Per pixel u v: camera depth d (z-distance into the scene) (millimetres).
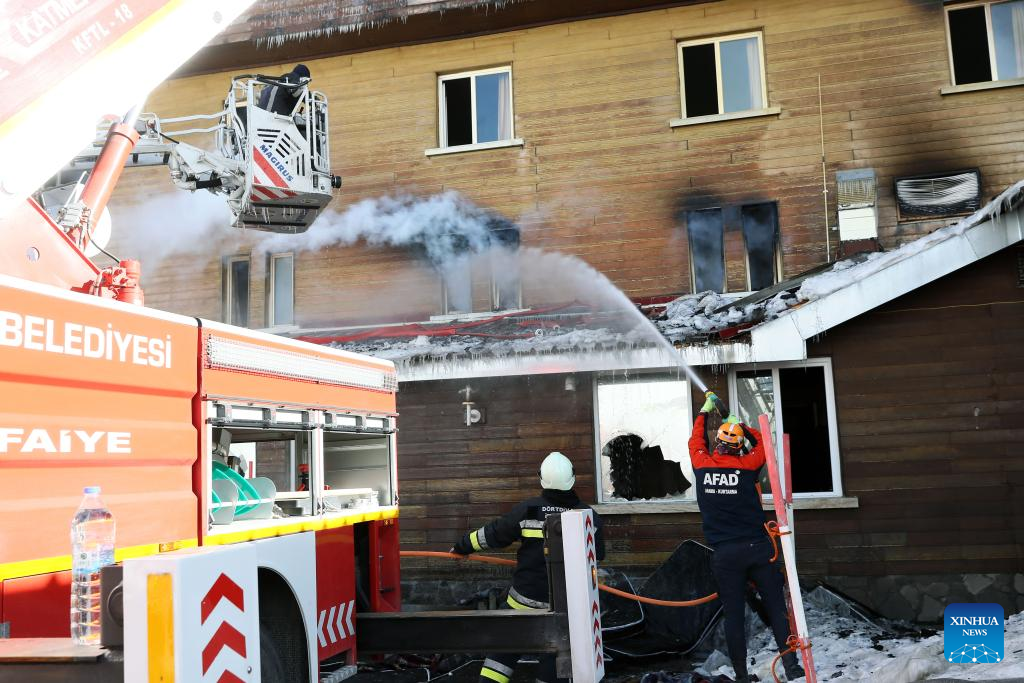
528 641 4637
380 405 5730
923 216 11352
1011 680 4641
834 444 10109
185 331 3953
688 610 7914
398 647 4941
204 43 3674
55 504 3203
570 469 5594
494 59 12789
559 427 10859
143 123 7793
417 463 11125
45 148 3297
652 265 11953
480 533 5637
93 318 3445
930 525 9750
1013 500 9602
